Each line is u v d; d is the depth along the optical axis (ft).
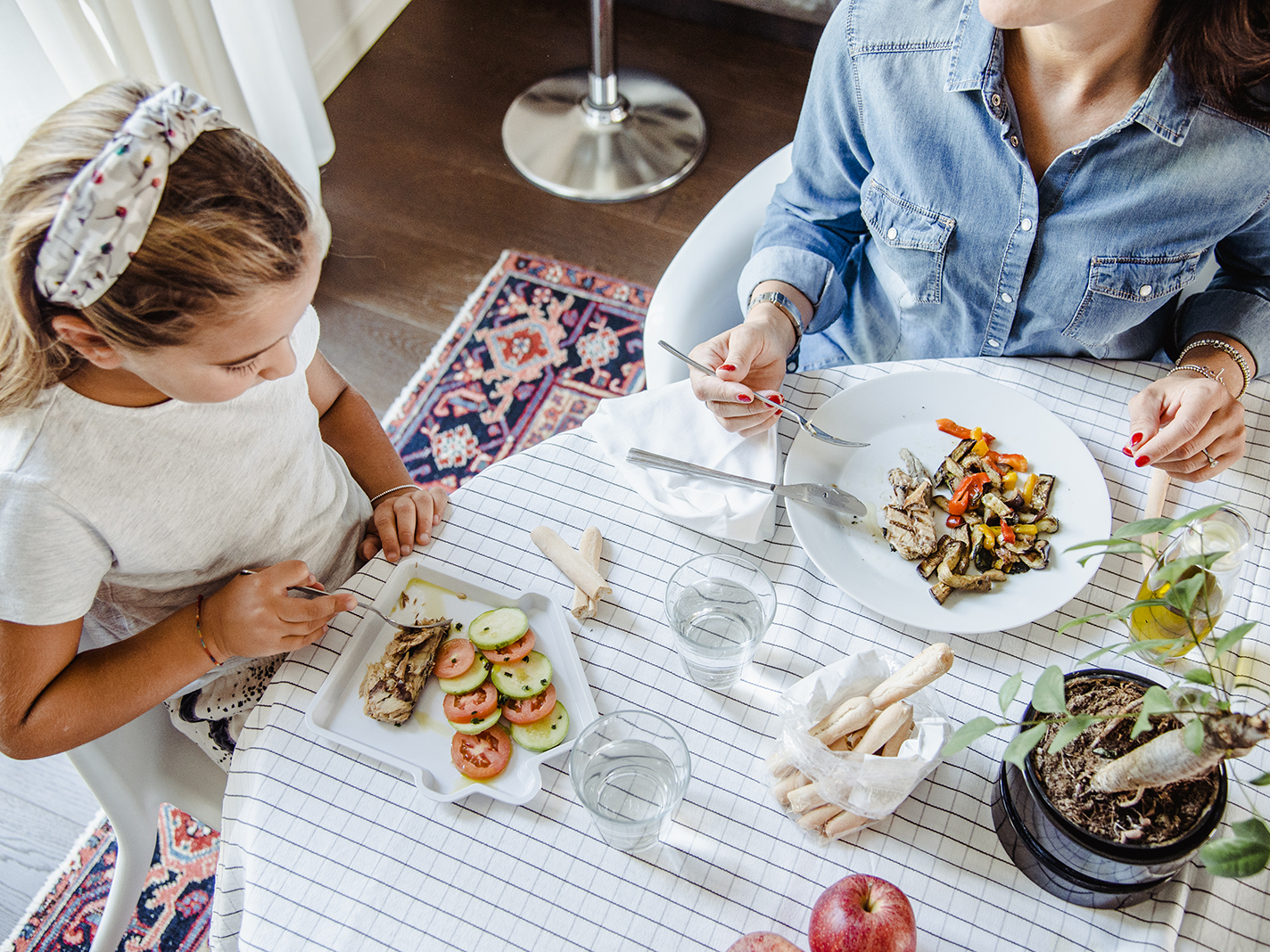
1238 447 3.20
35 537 2.71
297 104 7.42
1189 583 2.19
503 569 3.20
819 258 4.06
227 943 2.83
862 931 2.26
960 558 3.07
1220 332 3.53
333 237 8.03
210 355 2.58
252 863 2.64
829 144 3.99
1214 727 1.94
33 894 5.11
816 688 2.61
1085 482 3.22
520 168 8.50
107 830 5.28
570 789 2.75
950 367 3.64
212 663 3.07
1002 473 3.26
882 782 2.45
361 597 3.16
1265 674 2.86
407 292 7.72
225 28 6.74
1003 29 3.34
